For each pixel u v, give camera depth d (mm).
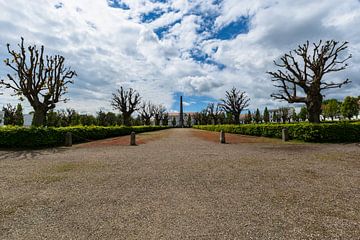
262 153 8930
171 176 5336
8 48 15492
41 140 11820
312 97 18219
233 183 4711
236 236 2561
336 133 12422
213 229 2732
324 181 4789
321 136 12469
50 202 3670
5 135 11109
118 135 24484
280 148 10422
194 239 2502
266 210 3297
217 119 61406
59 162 7277
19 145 11406
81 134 15516
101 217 3092
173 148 11219
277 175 5344
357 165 6371
